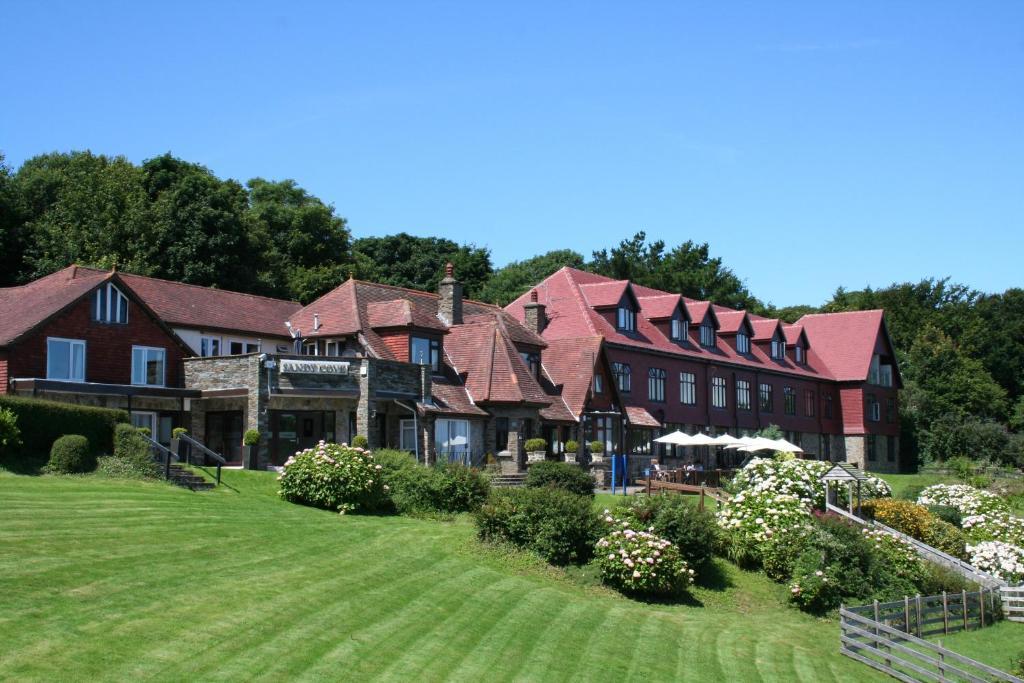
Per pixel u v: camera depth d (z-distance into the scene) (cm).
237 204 6700
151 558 2133
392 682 1728
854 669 2423
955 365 8612
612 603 2598
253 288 6406
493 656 1983
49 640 1606
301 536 2586
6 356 3556
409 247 9225
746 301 9781
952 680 2341
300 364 3784
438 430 4181
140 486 2855
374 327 4356
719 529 3173
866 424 7756
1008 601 3247
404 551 2620
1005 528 4206
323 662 1745
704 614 2694
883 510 3931
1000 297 10188
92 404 3728
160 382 3978
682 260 9406
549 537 2778
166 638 1711
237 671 1627
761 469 3912
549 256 9406
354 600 2128
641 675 2069
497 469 4122
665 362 5969
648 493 3606
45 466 2886
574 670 2009
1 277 5769
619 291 5756
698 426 6228
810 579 2866
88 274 4150
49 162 6906
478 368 4512
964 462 7581
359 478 3045
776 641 2544
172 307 4356
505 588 2472
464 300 5194
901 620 2798
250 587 2070
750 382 6806
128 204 6119
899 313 10094
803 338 7506
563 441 4838
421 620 2102
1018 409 8725
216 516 2622
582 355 5088
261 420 3694
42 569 1916
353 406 3956
